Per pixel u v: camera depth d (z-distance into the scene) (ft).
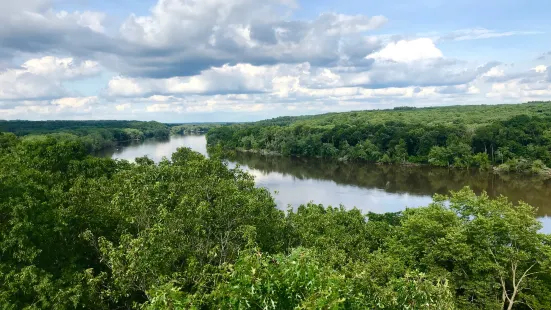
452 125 378.12
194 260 51.93
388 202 214.69
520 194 230.48
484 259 76.84
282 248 81.15
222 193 70.59
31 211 58.54
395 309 36.96
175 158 124.57
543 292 75.56
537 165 296.30
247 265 31.19
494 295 76.64
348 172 324.19
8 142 124.57
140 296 65.98
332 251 75.00
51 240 61.11
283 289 30.50
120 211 65.92
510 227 77.25
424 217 90.17
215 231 66.08
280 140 454.40
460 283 78.48
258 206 73.00
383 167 348.38
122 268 48.60
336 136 420.36
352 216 120.06
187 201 63.57
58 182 88.38
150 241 48.70
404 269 72.08
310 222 107.96
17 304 51.44
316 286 29.35
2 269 53.36
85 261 72.54
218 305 32.55
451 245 77.97
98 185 89.40
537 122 334.85
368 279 39.14
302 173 320.09
